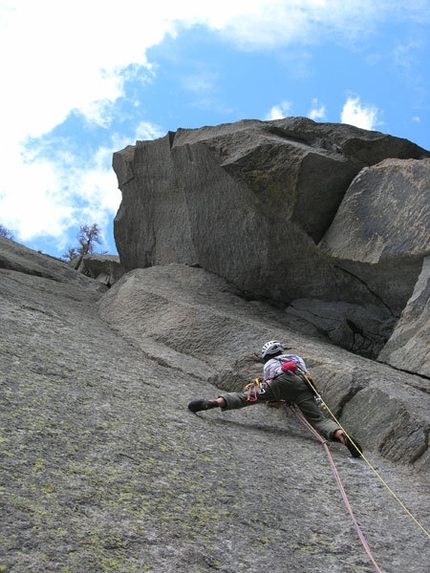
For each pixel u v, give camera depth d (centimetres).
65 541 296
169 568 302
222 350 798
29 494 327
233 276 1058
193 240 1112
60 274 1327
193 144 1038
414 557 374
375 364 742
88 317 938
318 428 564
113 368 646
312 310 968
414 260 783
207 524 357
